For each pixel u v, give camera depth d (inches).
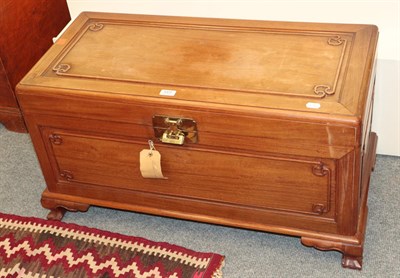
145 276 59.8
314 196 55.1
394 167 70.4
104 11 72.3
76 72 57.9
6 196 72.3
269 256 61.6
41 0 82.0
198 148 55.4
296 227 58.5
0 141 81.6
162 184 60.2
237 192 57.9
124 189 62.6
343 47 56.8
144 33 63.1
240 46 59.1
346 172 51.9
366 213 61.0
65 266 61.7
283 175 54.6
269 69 55.2
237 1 65.8
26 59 80.3
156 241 64.0
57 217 67.6
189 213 61.8
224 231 64.8
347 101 50.1
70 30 64.7
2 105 80.7
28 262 62.6
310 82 52.9
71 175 63.3
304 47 57.6
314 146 51.1
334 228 56.9
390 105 66.7
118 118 55.4
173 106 52.7
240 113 51.0
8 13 75.5
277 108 50.3
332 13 63.7
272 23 61.8
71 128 58.4
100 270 60.9
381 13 62.1
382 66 63.5
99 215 68.5
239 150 54.2
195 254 61.2
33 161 77.5
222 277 59.9
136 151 58.1
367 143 62.6
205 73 55.7
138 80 55.6
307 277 59.1
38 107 57.5
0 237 65.8
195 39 61.1
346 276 58.6
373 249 61.0
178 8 68.7
